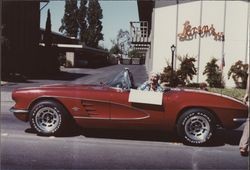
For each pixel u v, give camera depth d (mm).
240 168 6555
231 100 8008
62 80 27547
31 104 8406
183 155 7309
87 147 7625
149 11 29875
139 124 8125
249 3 22906
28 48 35281
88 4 23734
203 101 7953
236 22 23062
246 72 22156
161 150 7621
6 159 6621
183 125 8000
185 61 21875
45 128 8406
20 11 33781
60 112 8305
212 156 7297
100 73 34500
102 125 8234
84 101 8234
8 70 29125
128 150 7531
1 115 11125
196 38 23297
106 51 44219
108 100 8156
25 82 25344
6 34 31219
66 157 6879
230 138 8852
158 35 23609
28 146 7527
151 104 8047
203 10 23172
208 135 7996
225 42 23141
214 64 22656
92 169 6270
